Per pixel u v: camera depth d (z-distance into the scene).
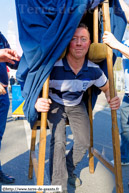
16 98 6.16
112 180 2.44
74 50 1.76
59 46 1.60
